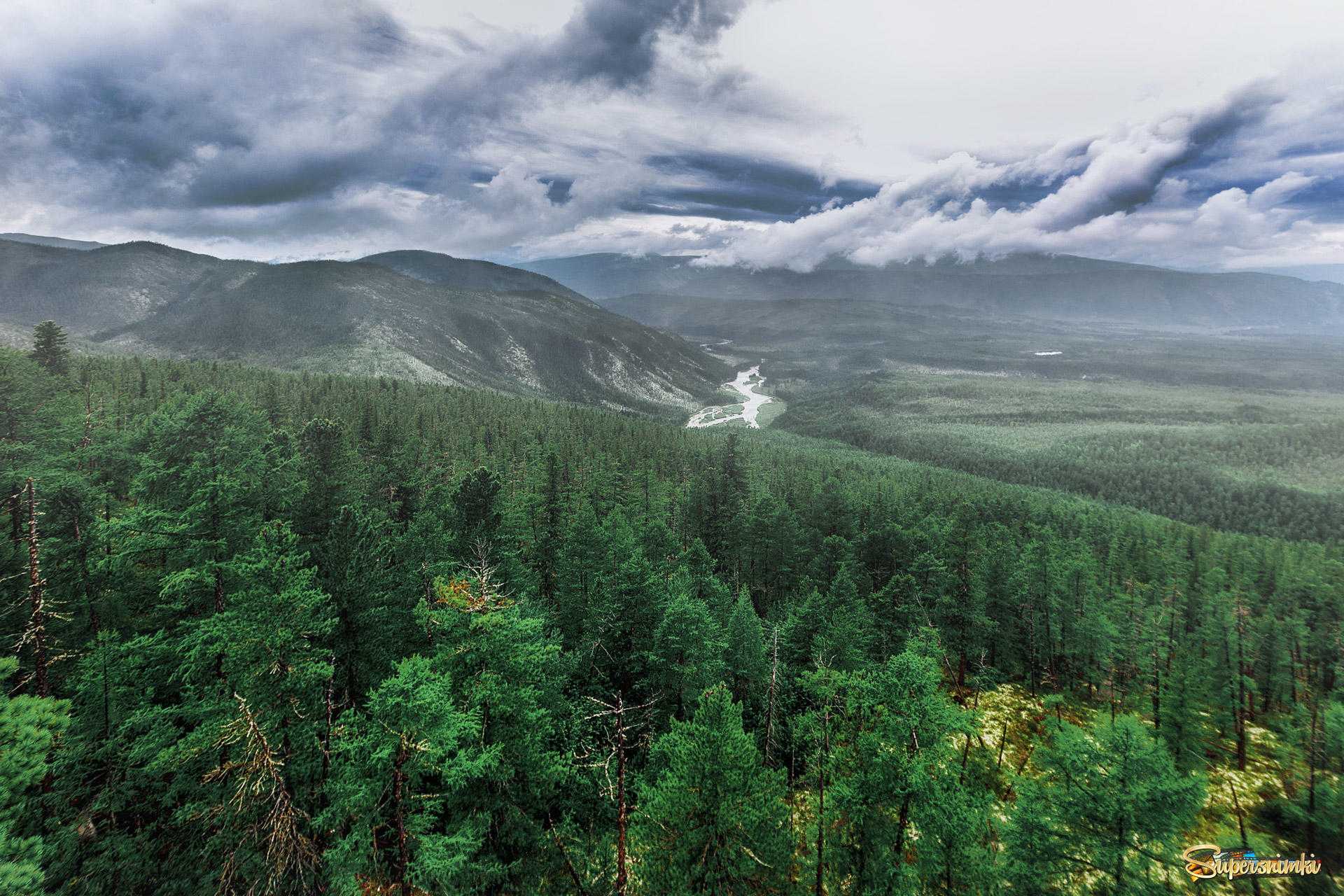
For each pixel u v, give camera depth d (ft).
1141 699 166.71
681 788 67.82
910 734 73.56
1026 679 194.49
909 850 89.20
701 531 250.16
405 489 192.34
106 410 236.43
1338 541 549.54
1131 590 245.65
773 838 69.05
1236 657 172.65
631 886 70.33
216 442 136.26
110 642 75.41
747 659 132.57
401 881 57.57
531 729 72.08
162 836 66.39
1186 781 67.72
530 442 433.07
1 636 81.76
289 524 102.68
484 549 123.75
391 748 52.11
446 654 67.67
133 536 93.56
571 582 138.51
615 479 289.94
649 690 115.85
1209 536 373.40
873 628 160.04
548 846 73.51
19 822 60.85
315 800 65.00
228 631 60.08
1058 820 71.15
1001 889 71.77
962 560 193.88
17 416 149.59
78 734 68.39
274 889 54.85
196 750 57.36
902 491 383.45
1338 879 92.58
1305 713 134.10
